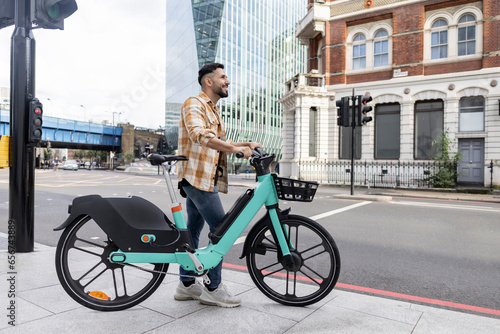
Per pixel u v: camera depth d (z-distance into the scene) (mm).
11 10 3971
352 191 12188
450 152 16094
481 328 2238
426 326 2252
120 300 2369
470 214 8242
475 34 16453
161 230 2334
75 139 54562
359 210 8859
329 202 10773
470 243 5309
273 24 66250
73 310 2381
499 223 7055
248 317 2342
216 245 2455
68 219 2283
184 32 57250
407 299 3070
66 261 2295
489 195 13516
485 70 15828
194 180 2455
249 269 2676
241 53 56812
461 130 16578
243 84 57344
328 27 20094
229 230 2473
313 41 22141
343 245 5160
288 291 2822
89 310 2389
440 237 5719
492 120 15672
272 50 66000
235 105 55312
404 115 17703
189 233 2398
